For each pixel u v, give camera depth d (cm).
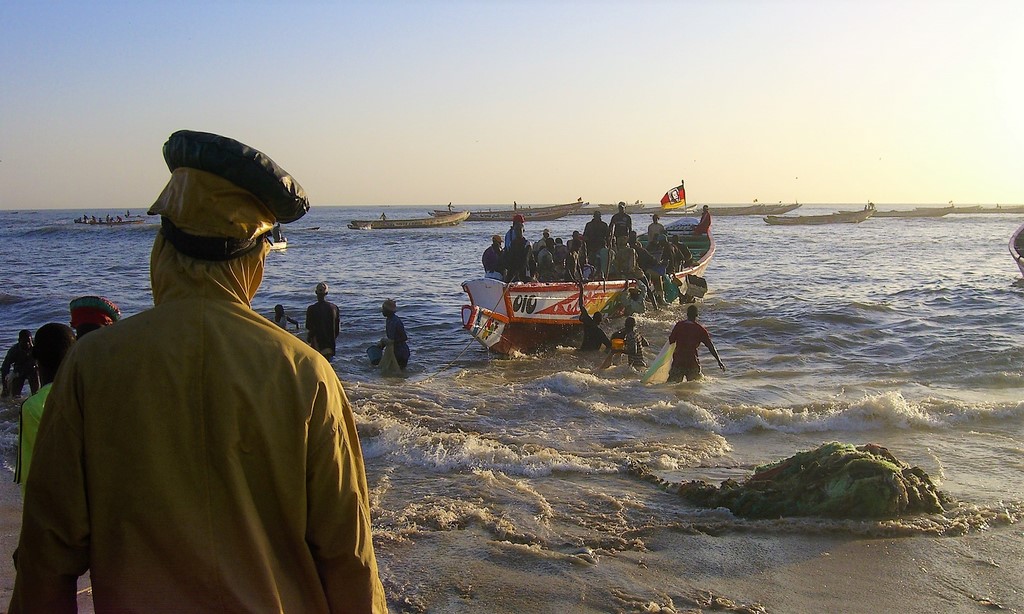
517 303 1508
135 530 172
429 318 1972
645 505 649
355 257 4669
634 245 2020
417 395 1066
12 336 1731
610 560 540
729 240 6438
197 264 185
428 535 582
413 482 707
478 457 764
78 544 176
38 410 315
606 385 1148
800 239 6594
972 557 545
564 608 472
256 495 181
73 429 174
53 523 174
